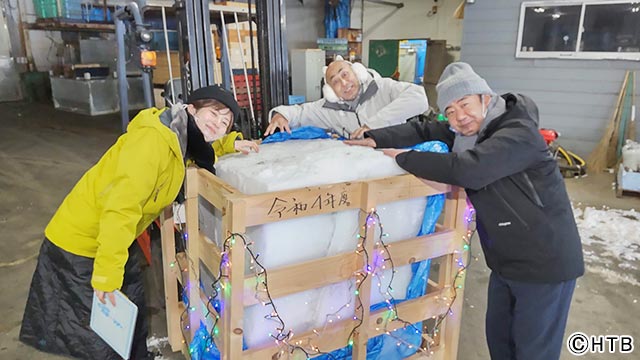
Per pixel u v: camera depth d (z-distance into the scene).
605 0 5.21
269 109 2.61
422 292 1.84
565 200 1.49
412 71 8.42
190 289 1.75
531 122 1.42
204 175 1.56
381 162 1.59
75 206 1.61
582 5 5.34
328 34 9.58
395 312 1.70
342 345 1.65
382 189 1.51
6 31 9.27
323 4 9.86
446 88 1.50
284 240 1.45
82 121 7.80
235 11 3.17
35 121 7.67
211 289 1.74
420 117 4.64
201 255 1.69
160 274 2.80
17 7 9.28
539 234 1.45
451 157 1.41
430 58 9.18
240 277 1.36
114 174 1.49
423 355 1.86
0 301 2.50
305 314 1.58
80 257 1.66
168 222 1.90
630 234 3.56
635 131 5.44
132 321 1.43
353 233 1.57
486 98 1.49
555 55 5.62
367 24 10.44
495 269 1.61
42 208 3.93
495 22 5.87
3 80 9.33
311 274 1.48
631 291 2.73
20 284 2.69
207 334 1.75
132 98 9.15
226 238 1.35
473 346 2.21
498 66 6.00
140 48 2.41
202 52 2.26
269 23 2.49
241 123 2.66
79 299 1.70
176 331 2.02
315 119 2.29
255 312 1.49
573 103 5.69
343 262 1.54
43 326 1.78
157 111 1.53
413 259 1.68
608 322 2.41
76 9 7.42
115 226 1.42
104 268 1.46
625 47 5.27
